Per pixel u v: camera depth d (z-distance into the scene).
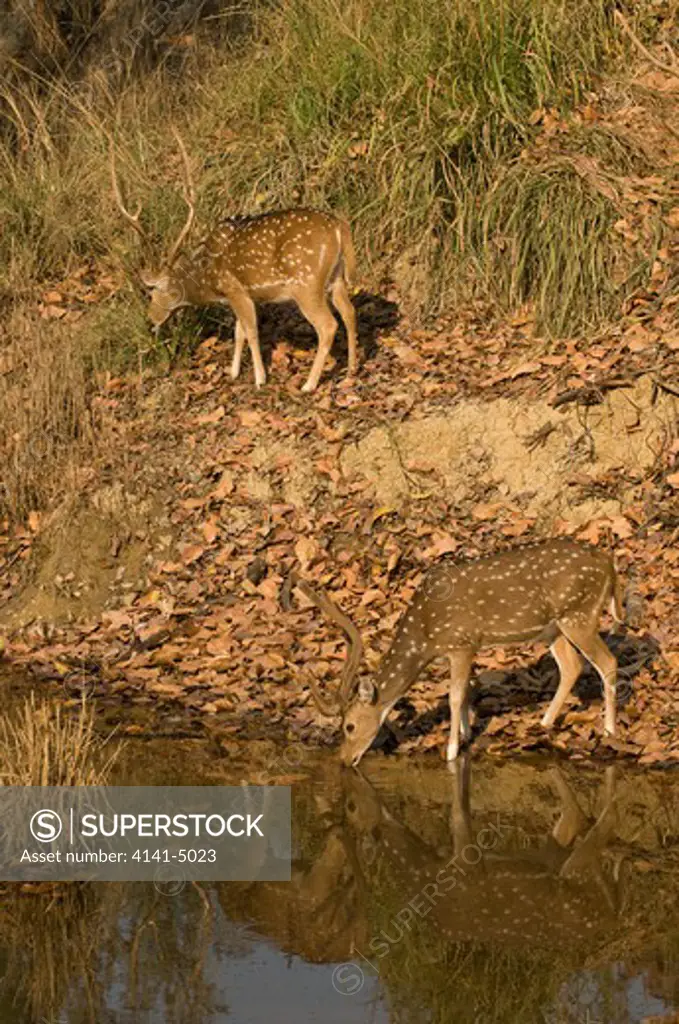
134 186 18.09
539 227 15.30
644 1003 7.26
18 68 21.55
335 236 14.53
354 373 15.09
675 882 8.71
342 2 18.33
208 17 21.44
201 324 16.30
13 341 16.47
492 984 7.50
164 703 11.95
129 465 14.58
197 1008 7.23
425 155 16.45
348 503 13.84
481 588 10.66
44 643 13.34
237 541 13.77
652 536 12.81
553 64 17.23
